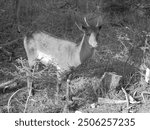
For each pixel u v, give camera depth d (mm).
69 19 9328
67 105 7082
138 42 8312
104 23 9234
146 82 7602
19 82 7574
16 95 7355
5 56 8180
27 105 7191
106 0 9812
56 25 9156
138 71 7738
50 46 7156
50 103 7219
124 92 7367
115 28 9219
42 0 10062
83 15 9281
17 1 9344
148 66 8016
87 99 7359
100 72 7898
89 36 6898
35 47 7270
